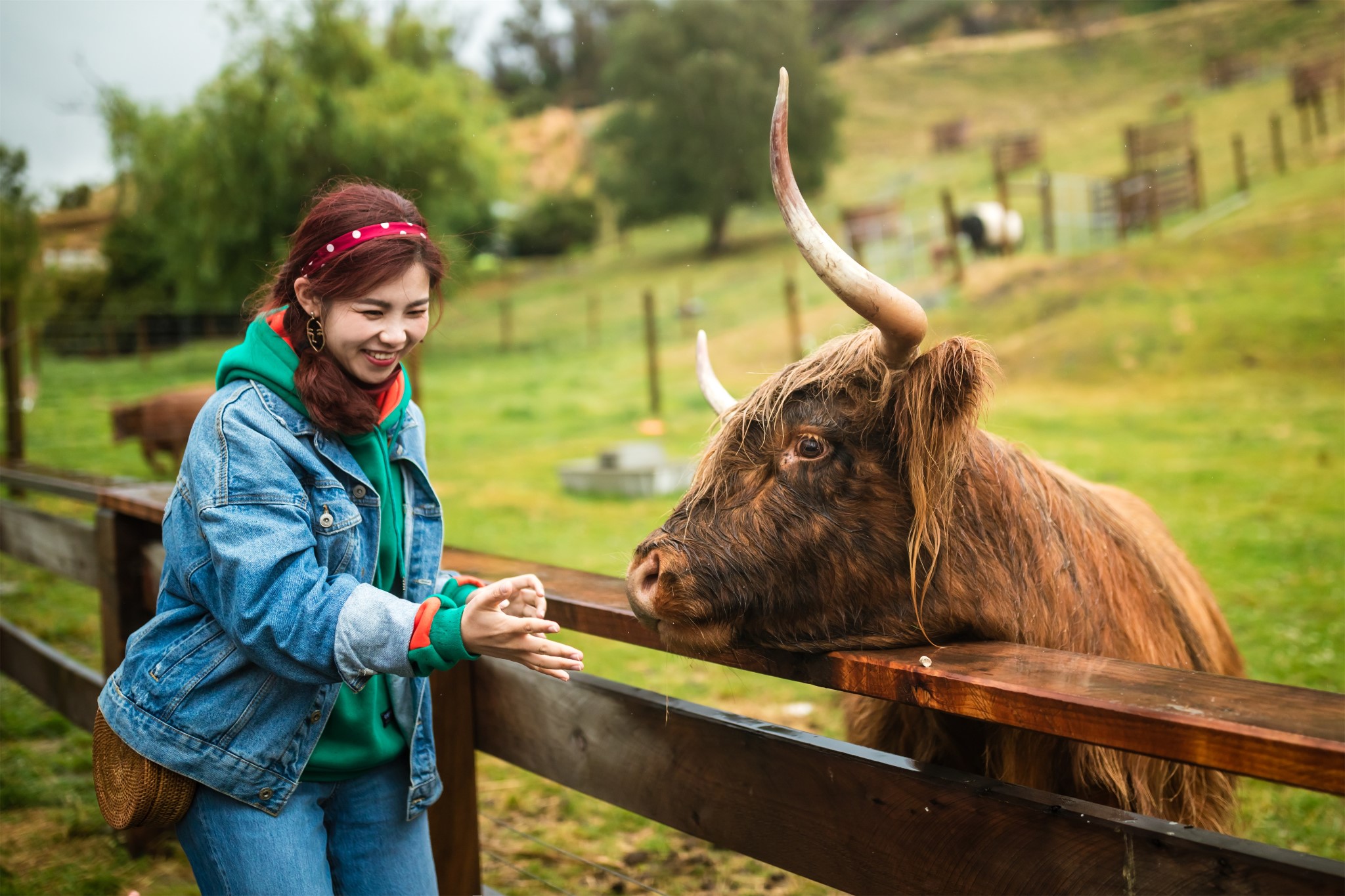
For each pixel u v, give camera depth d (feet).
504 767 14.98
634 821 13.06
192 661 5.32
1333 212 63.05
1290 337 47.65
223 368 5.43
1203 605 9.80
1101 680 4.72
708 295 97.50
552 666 4.81
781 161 5.82
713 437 7.07
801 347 56.75
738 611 6.27
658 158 123.65
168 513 5.53
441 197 95.20
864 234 89.30
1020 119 128.36
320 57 93.76
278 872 5.39
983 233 76.59
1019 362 52.75
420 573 6.08
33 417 60.70
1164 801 7.58
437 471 43.01
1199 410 41.52
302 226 5.25
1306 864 4.01
